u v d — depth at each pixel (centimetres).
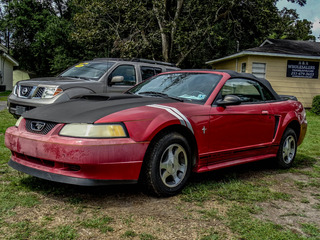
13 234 238
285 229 275
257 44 2725
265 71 1716
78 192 334
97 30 1802
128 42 1706
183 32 1761
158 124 319
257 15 1875
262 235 259
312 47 1975
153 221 274
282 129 473
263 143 448
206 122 364
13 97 686
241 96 432
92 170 289
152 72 801
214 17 1883
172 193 336
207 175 429
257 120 431
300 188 395
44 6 3981
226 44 2517
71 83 656
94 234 246
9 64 2989
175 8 1953
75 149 285
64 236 239
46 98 632
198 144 357
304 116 533
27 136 318
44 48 3738
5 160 443
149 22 1791
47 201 306
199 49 2262
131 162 302
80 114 314
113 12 1825
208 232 259
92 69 749
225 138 387
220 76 416
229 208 312
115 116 306
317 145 707
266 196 353
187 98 394
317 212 319
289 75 1734
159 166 324
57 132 302
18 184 348
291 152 505
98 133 292
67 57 3125
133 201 318
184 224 271
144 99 375
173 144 335
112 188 352
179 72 460
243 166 498
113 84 715
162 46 1909
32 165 319
